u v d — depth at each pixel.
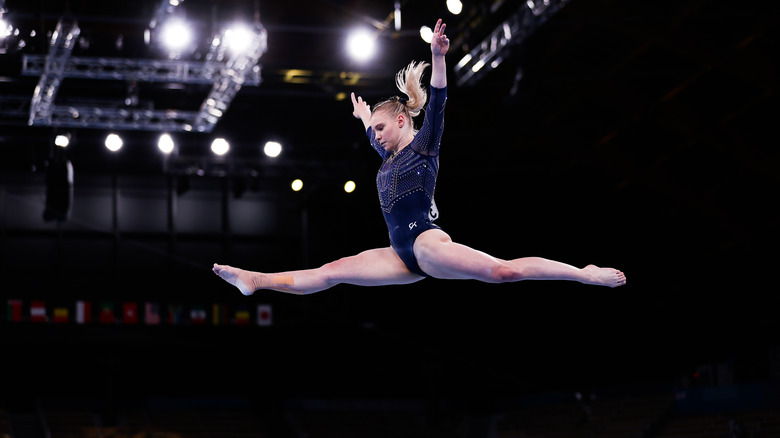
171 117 16.75
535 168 22.56
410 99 4.96
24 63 14.26
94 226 24.03
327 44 17.39
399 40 17.23
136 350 23.62
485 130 20.88
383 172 4.87
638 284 24.89
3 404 23.78
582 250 24.69
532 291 25.39
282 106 20.52
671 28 17.28
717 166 21.44
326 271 4.74
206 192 25.20
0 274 23.02
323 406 26.62
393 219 4.79
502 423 27.28
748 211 22.36
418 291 25.47
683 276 24.64
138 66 14.68
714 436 22.50
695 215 23.17
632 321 25.47
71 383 24.56
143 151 23.94
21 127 20.69
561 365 26.34
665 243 24.17
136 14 15.12
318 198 24.80
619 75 18.72
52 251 23.64
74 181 24.14
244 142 22.27
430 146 4.74
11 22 14.12
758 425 21.98
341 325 24.64
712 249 23.92
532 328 25.70
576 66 18.70
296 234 25.42
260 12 16.08
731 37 17.53
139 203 24.61
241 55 14.07
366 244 24.66
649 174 21.70
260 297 24.95
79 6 14.89
